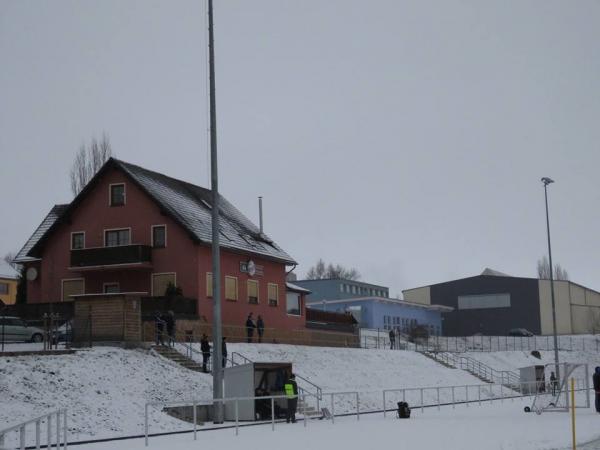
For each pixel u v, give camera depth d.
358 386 43.09
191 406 28.77
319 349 48.31
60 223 50.16
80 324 34.53
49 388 26.28
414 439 21.61
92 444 20.89
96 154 64.44
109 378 29.23
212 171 28.11
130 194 48.84
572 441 21.61
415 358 57.12
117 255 47.06
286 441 20.91
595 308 103.31
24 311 45.78
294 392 28.08
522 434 23.23
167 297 43.03
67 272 49.78
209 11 28.41
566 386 34.41
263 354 41.94
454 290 102.88
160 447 19.61
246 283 50.72
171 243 47.12
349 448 19.41
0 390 24.80
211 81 28.28
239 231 53.75
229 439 21.48
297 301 58.00
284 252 56.84
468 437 22.25
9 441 20.67
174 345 37.78
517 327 98.88
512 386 56.56
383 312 85.56
